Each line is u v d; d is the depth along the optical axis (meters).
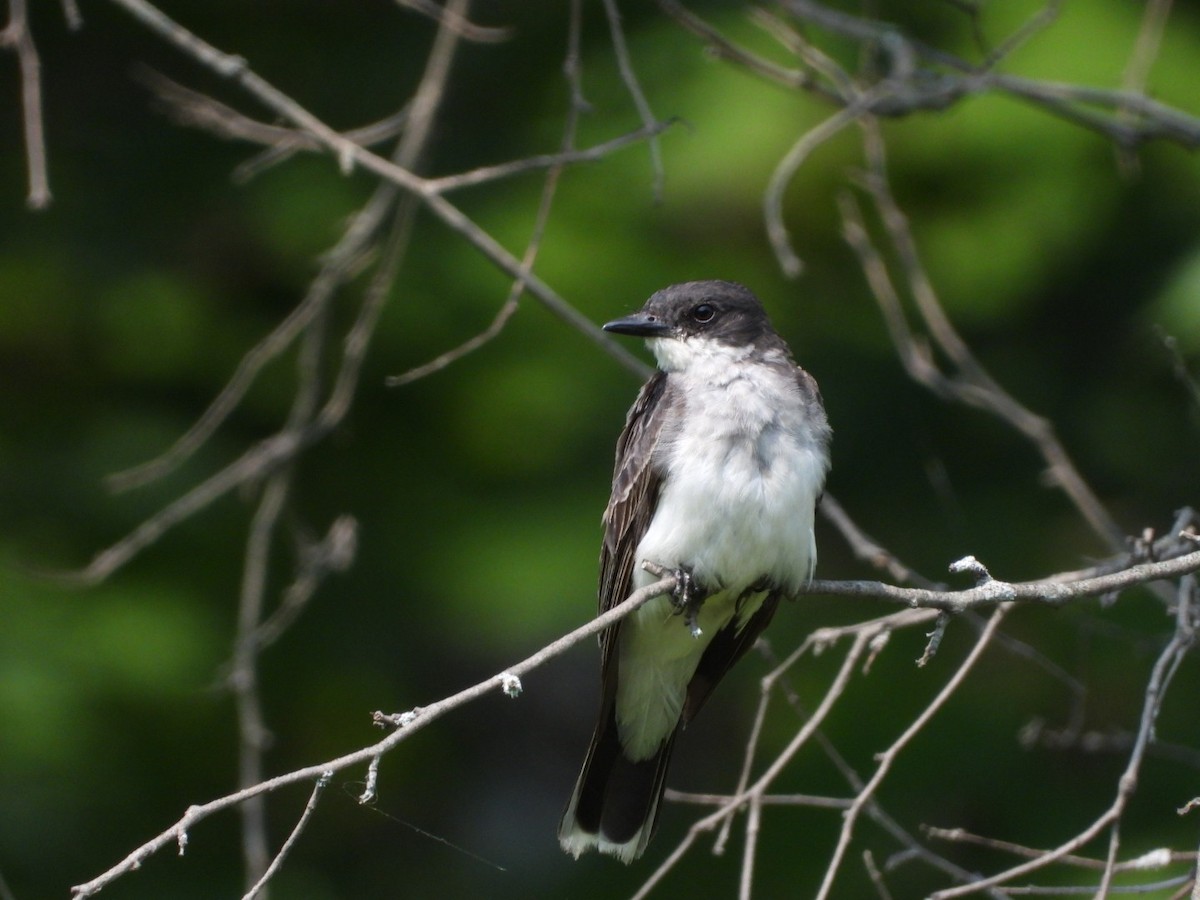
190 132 12.20
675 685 7.59
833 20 8.64
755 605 7.35
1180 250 11.36
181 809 10.96
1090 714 11.12
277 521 11.48
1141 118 8.95
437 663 13.31
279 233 11.62
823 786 11.07
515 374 11.39
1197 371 9.96
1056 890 6.18
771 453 7.06
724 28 11.38
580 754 14.41
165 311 11.55
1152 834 10.62
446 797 13.15
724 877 11.27
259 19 12.49
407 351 11.40
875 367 12.01
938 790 10.98
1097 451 11.98
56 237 11.80
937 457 12.10
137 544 8.82
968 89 8.50
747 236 11.47
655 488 7.16
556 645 5.57
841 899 10.79
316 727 11.84
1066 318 12.09
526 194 11.57
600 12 11.96
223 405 8.78
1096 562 7.63
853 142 11.02
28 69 7.07
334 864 12.26
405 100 12.24
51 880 10.34
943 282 11.28
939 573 11.73
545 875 12.75
